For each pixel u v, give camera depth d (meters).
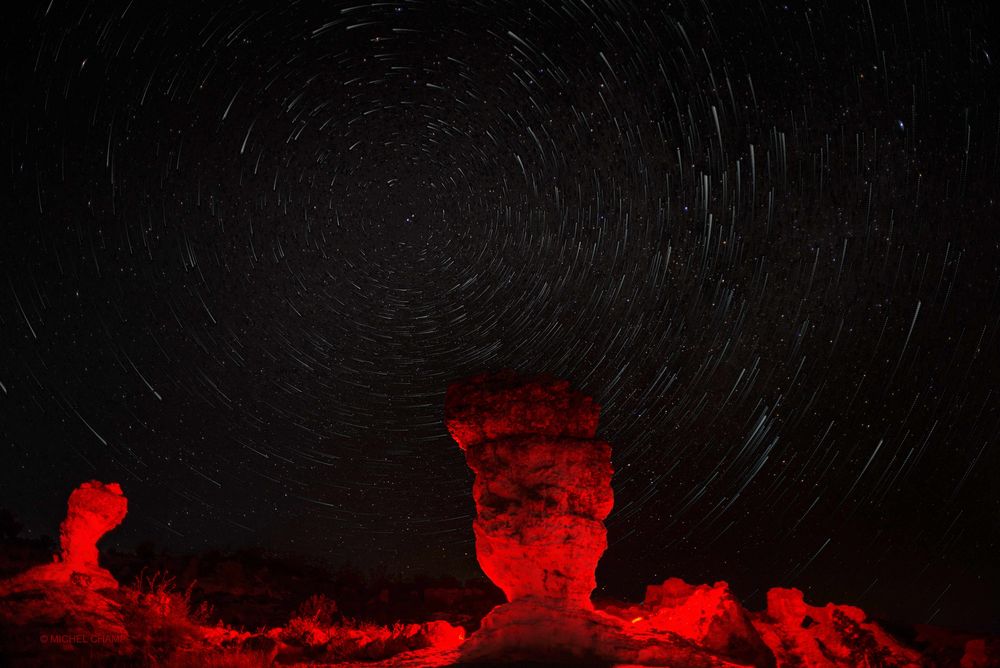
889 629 15.45
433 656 10.35
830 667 11.95
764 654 10.80
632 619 12.73
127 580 17.33
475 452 11.09
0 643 9.48
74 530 11.48
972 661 12.07
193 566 18.67
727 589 11.79
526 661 9.68
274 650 10.78
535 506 10.42
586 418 11.12
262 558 21.88
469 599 18.75
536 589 10.44
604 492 10.82
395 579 22.62
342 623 15.38
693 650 10.24
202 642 10.98
